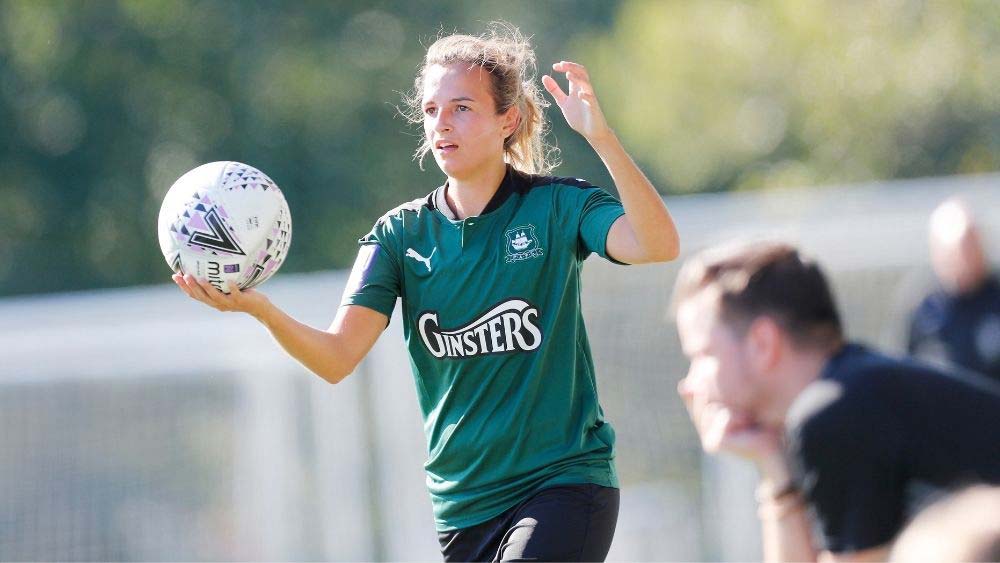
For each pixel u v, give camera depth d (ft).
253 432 105.70
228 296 47.34
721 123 220.02
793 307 39.86
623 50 241.76
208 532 105.50
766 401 40.88
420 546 102.94
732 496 98.53
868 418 38.93
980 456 38.47
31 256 248.52
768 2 218.18
